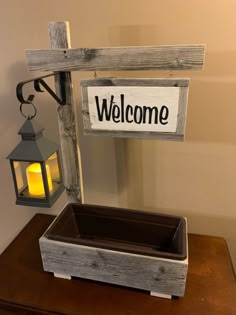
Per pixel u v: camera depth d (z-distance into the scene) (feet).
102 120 2.57
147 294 2.51
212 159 3.16
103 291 2.56
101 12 2.83
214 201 3.35
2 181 3.87
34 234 3.44
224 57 2.74
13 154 2.39
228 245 3.51
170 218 2.78
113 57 2.32
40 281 2.70
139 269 2.40
